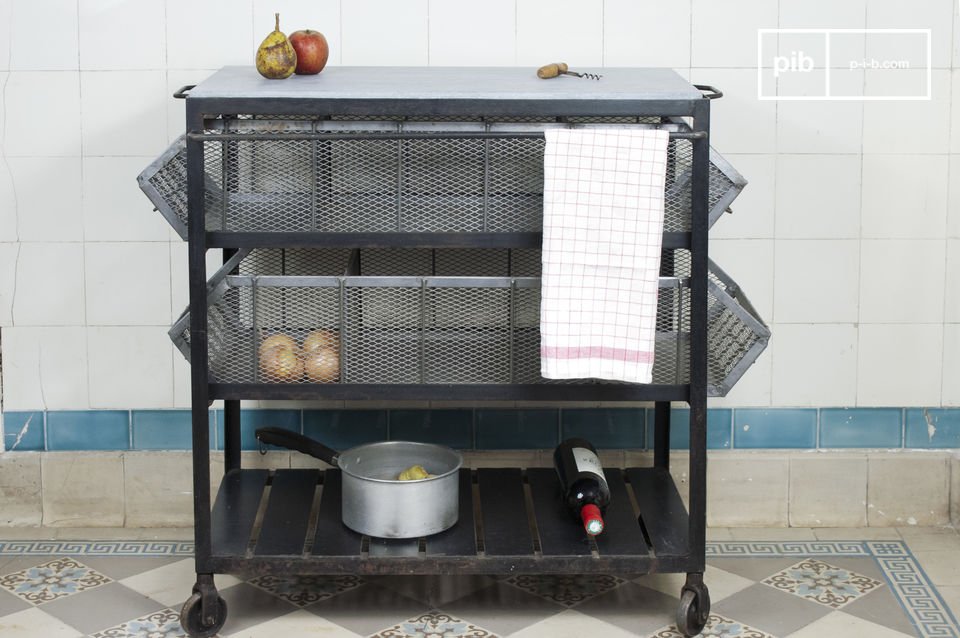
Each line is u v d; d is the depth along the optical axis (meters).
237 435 2.74
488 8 2.70
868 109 2.75
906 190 2.78
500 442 2.83
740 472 2.84
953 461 2.84
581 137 2.07
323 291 2.30
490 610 2.42
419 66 2.70
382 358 2.28
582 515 2.32
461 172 2.22
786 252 2.80
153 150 2.75
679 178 2.21
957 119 2.76
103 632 2.32
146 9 2.70
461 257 2.71
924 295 2.81
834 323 2.82
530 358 2.29
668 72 2.47
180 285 2.79
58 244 2.77
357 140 2.12
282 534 2.38
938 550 2.72
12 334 2.80
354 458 2.52
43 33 2.71
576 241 2.09
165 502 2.85
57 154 2.74
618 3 2.71
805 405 2.85
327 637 2.30
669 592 2.51
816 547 2.74
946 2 2.72
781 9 2.72
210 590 2.28
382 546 2.33
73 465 2.83
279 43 2.23
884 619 2.38
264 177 2.24
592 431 2.83
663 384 2.26
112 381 2.82
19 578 2.56
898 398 2.85
